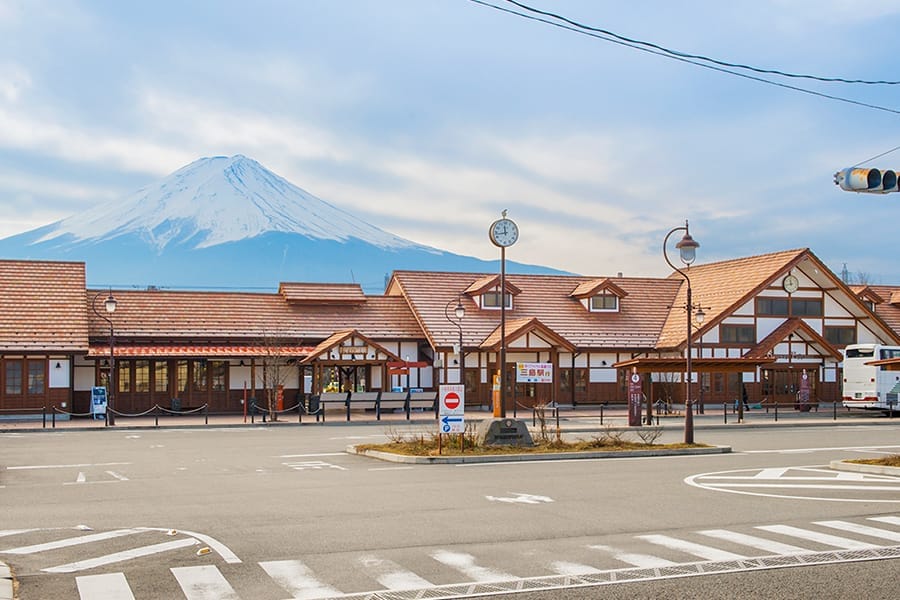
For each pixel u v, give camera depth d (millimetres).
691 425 27094
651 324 53781
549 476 19531
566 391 50750
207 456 24625
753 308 52188
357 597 9156
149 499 16172
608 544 11820
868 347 47219
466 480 18828
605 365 51562
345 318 49938
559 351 50094
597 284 53219
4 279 44250
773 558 10875
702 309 51906
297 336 47781
